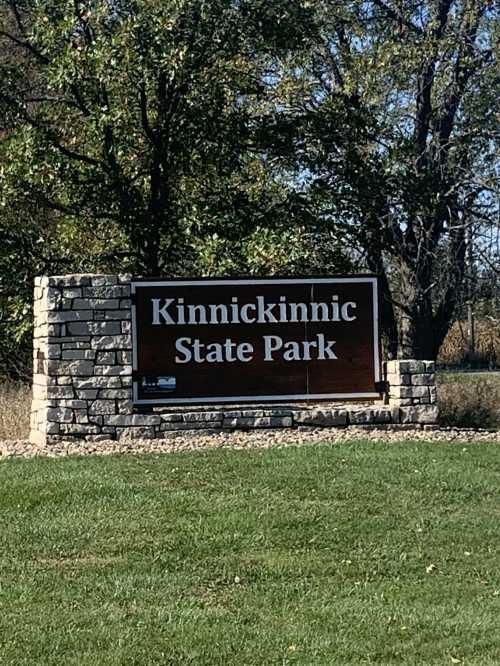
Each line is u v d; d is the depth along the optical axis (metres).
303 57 19.58
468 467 11.48
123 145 18.56
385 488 10.55
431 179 19.47
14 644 6.85
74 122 19.20
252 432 13.59
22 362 21.78
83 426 13.18
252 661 6.64
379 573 8.41
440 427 15.46
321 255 19.00
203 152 18.92
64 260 18.88
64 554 8.66
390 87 20.42
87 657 6.66
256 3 18.44
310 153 19.56
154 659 6.65
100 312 13.26
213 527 9.22
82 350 13.22
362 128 19.58
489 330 28.97
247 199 19.41
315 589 8.01
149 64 17.50
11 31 21.06
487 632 7.17
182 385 13.56
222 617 7.41
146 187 19.58
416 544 9.07
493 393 18.36
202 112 18.62
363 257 20.42
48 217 20.33
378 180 19.20
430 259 21.06
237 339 13.71
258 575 8.27
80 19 18.41
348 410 13.86
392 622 7.33
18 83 19.86
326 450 12.15
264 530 9.19
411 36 21.03
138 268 19.34
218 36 18.17
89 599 7.70
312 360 13.87
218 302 13.67
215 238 17.19
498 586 8.18
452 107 21.05
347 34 20.88
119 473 10.97
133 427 13.27
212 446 12.60
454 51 20.55
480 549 9.02
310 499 10.12
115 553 8.68
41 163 18.14
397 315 23.00
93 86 18.28
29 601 7.63
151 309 13.48
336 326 13.92
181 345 13.56
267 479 10.74
